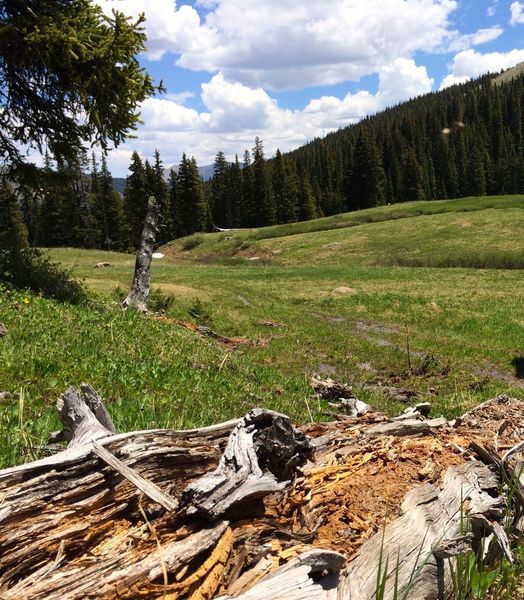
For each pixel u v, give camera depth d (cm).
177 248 9156
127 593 219
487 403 531
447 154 14500
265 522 284
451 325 2212
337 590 253
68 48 1259
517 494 355
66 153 1593
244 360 1271
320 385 1052
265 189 11494
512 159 14288
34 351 684
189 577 235
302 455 358
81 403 343
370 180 12375
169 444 324
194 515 269
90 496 263
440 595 281
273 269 5281
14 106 1529
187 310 2241
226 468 296
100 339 901
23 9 1361
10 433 399
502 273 4294
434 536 297
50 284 1408
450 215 7962
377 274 4409
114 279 4125
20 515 241
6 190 1662
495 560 333
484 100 18475
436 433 447
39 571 226
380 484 346
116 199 9669
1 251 1413
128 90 1377
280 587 236
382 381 1384
